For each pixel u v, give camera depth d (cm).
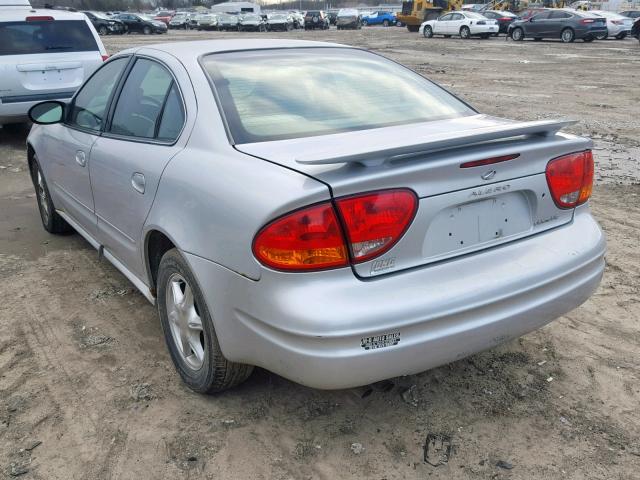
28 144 512
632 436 273
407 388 305
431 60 2125
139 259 330
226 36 4112
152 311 388
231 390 304
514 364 327
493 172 252
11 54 855
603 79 1571
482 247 258
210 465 256
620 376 317
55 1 7712
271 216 223
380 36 3822
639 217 565
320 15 5394
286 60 334
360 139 272
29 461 259
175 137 299
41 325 370
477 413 288
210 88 295
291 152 255
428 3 4250
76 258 475
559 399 298
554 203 278
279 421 282
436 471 253
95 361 331
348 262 226
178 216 273
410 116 312
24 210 606
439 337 234
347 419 284
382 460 259
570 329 364
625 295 407
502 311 250
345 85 324
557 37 2916
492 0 4775
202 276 258
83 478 250
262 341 237
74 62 900
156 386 309
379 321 222
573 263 272
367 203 224
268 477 250
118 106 364
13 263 466
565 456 261
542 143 267
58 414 288
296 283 224
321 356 221
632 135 925
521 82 1527
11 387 309
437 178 237
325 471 253
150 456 261
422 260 241
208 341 272
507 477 250
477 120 316
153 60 343
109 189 350
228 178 249
